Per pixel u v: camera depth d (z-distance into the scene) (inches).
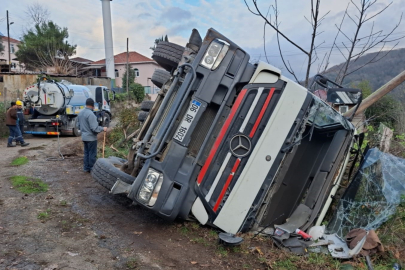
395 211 180.4
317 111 170.1
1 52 1493.6
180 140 155.3
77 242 150.3
